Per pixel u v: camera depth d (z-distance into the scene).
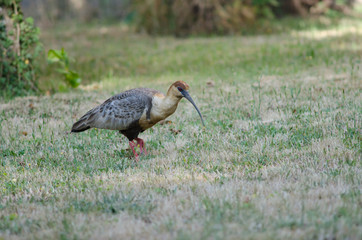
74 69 22.67
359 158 10.00
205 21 30.34
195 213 7.74
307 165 9.86
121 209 8.20
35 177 10.27
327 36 26.91
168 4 31.23
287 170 9.62
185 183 9.27
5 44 17.36
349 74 17.73
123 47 27.73
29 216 8.24
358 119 12.34
